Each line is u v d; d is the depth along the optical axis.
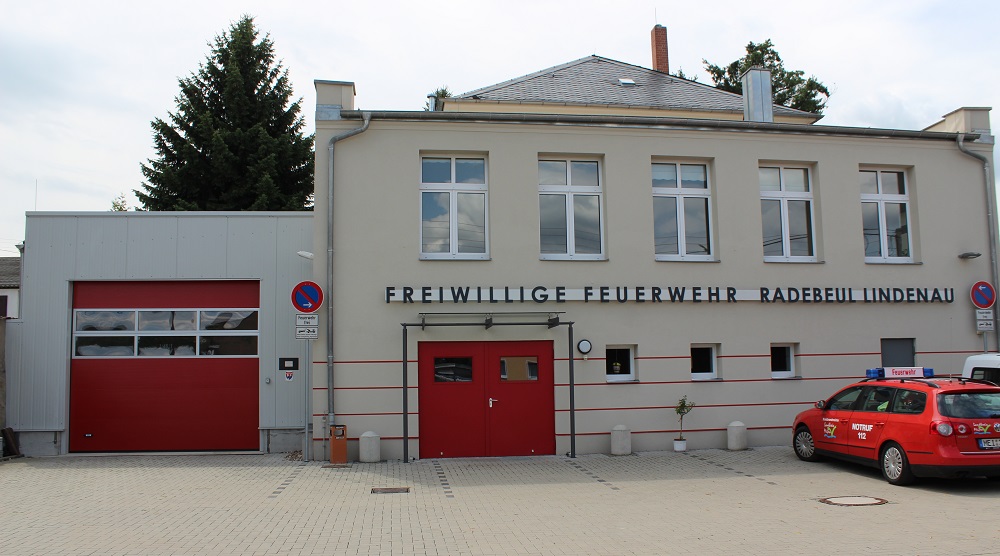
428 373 13.28
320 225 13.26
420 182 13.78
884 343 15.09
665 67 28.00
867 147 15.34
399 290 13.27
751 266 14.55
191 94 29.92
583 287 13.87
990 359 12.76
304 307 12.53
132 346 14.20
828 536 7.71
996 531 7.87
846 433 11.61
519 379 13.54
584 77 22.75
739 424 13.90
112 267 14.16
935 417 9.95
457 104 19.95
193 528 8.20
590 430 13.62
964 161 15.76
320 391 12.99
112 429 14.02
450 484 10.91
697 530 8.04
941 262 15.40
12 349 13.89
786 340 14.55
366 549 7.31
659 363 13.99
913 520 8.44
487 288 13.54
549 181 14.31
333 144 13.35
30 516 8.80
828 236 14.97
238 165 28.73
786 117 21.17
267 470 12.09
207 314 14.35
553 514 8.91
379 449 12.84
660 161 14.76
